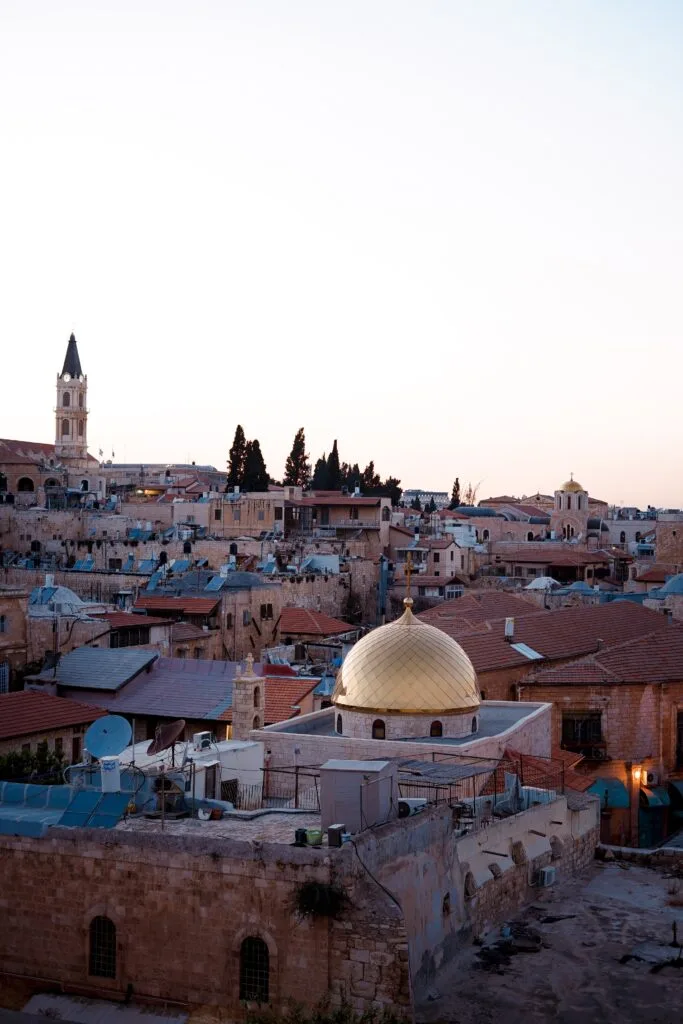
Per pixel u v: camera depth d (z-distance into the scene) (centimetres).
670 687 6706
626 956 3738
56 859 3284
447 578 14588
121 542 14850
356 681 5231
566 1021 3284
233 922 3114
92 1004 3186
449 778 4209
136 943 3194
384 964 2991
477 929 3825
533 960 3688
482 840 4000
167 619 9469
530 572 17300
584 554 17600
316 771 4844
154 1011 3133
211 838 3162
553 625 7831
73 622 7850
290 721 5500
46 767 5356
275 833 3344
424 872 3459
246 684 5456
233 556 14250
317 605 13262
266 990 3081
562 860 4534
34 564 14275
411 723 5106
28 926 3294
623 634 8044
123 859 3222
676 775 6700
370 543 17275
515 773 4816
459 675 5206
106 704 6850
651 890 4416
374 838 3206
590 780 5516
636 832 6512
